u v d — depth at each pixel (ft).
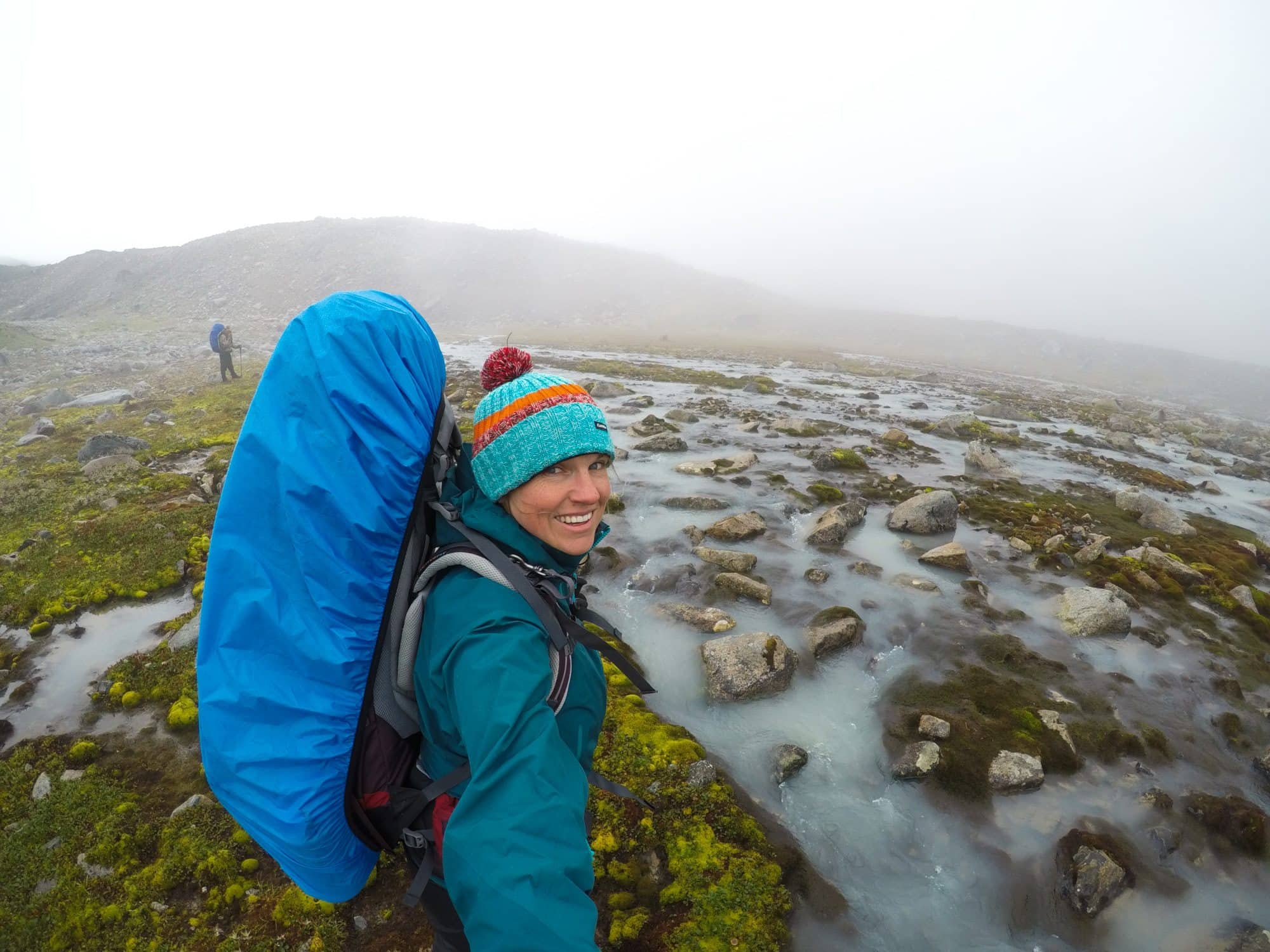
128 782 15.15
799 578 26.08
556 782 4.27
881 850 14.43
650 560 27.32
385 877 12.75
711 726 18.06
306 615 4.55
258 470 4.51
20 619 21.68
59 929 11.76
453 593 4.92
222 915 12.07
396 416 4.76
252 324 161.89
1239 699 20.10
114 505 31.14
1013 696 19.38
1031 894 13.60
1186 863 14.44
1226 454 62.49
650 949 11.59
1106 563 28.37
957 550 27.63
